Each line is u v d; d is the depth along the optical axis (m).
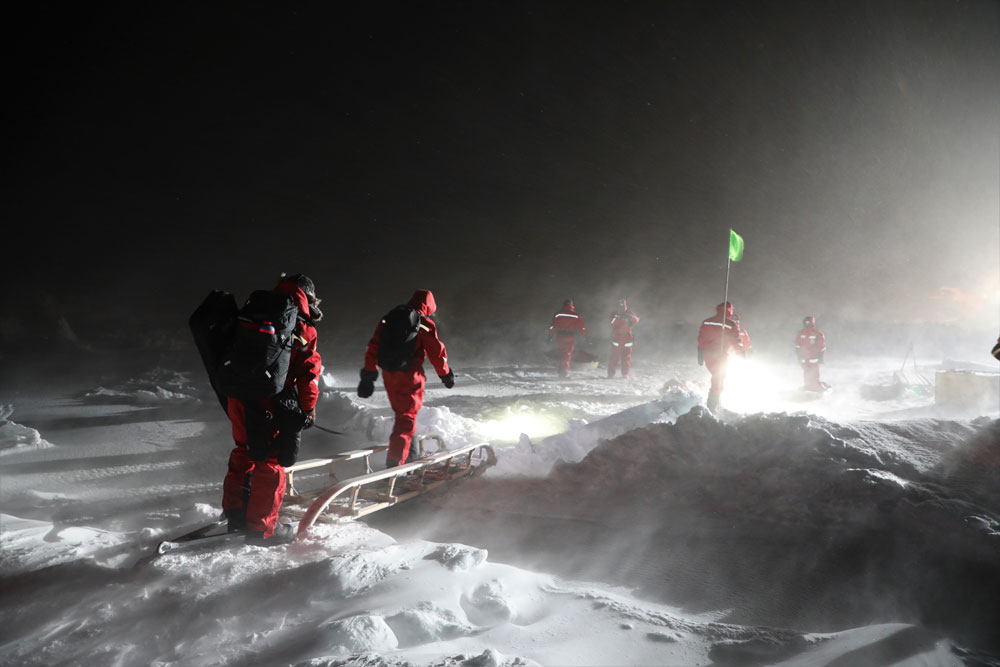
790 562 3.72
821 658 2.49
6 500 5.26
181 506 5.16
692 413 5.51
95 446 7.52
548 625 2.80
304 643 2.57
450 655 2.44
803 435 4.98
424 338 5.33
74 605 3.06
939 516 3.79
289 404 3.94
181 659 2.56
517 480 5.43
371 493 4.65
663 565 3.75
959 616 3.10
